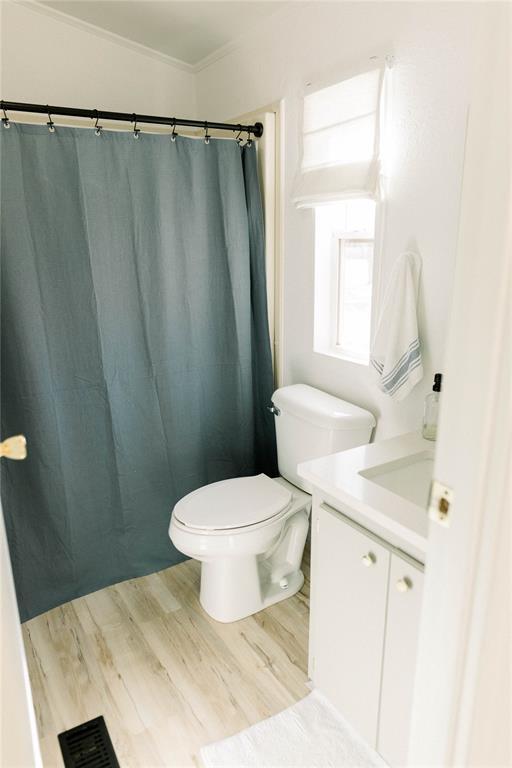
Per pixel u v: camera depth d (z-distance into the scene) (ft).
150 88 8.21
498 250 1.97
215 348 7.39
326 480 4.35
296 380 7.57
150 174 6.29
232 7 6.48
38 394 6.07
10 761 2.50
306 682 5.42
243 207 7.07
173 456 7.27
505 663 2.58
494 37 1.86
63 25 7.20
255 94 7.18
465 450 2.23
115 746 4.77
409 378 5.33
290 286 7.31
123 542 7.10
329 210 6.68
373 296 5.86
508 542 2.29
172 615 6.48
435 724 2.68
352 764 4.58
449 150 4.74
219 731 4.90
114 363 6.53
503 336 2.03
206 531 5.70
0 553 2.84
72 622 6.39
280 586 6.73
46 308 5.99
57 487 6.41
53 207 5.81
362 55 5.41
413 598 3.76
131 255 6.37
